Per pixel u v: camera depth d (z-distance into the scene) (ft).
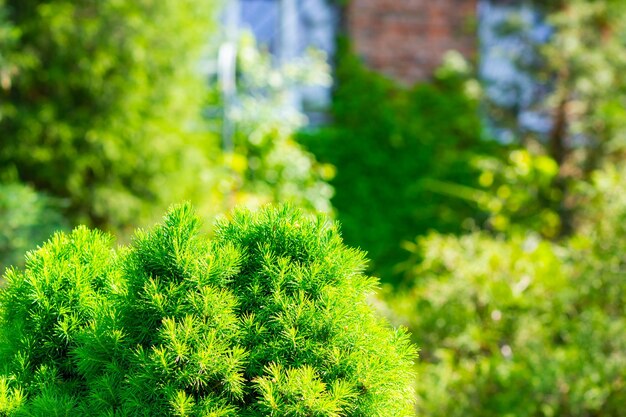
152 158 18.86
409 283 22.13
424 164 26.27
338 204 25.54
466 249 13.62
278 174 21.68
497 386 11.22
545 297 12.23
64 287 6.11
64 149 17.97
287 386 5.44
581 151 24.47
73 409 5.61
